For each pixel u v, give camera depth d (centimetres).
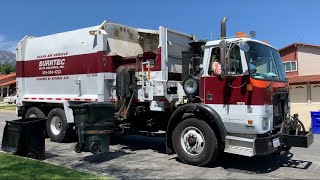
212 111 771
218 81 780
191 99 849
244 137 753
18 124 852
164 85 893
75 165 822
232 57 758
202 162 788
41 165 742
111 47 1033
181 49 1020
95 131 859
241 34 792
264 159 894
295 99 3088
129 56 1038
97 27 1034
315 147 1102
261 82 737
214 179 695
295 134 777
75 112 870
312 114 1557
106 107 880
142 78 946
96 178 643
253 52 770
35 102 1267
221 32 811
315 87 2981
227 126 767
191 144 803
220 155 880
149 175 725
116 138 1252
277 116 788
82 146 860
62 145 1111
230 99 761
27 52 1287
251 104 735
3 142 891
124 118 955
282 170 781
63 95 1149
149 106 942
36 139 869
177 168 786
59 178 638
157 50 931
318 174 747
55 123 1180
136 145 1102
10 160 788
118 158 904
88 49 1059
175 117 834
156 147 1065
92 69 1047
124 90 953
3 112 3002
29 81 1281
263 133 738
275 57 854
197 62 854
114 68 1013
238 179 698
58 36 1166
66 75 1134
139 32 1106
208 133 776
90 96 1056
